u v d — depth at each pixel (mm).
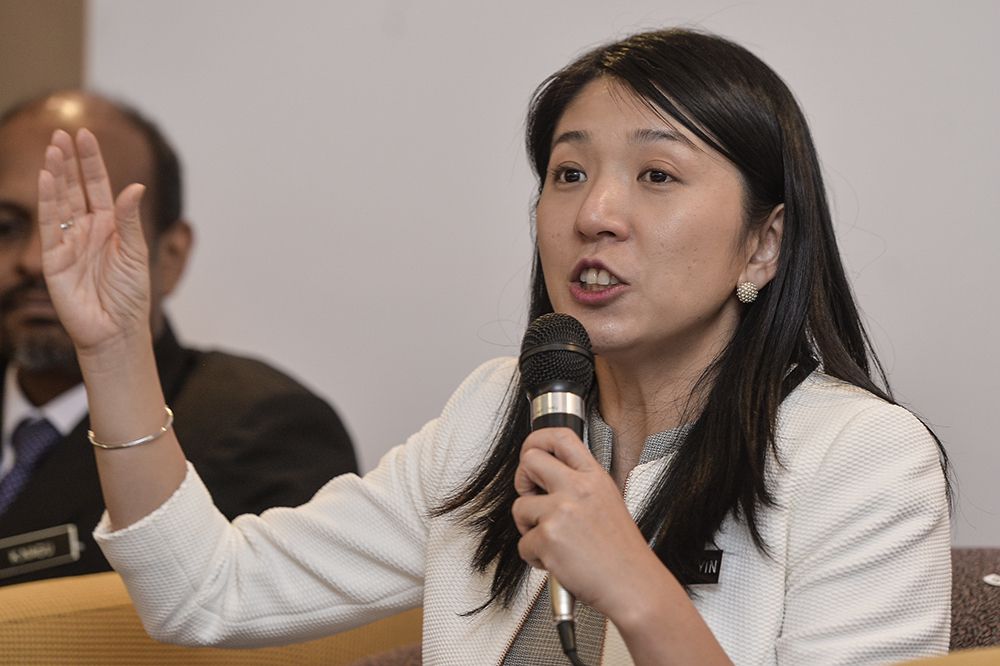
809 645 2344
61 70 7418
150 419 3016
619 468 2914
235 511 4590
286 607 3201
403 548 3209
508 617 2795
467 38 6469
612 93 2730
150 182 5109
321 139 6840
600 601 2016
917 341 5125
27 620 3277
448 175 6504
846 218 5301
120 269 2918
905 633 2293
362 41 6750
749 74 2754
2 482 4875
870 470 2480
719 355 2797
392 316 6605
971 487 4941
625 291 2637
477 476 3033
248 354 6922
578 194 2760
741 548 2543
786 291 2762
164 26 7207
